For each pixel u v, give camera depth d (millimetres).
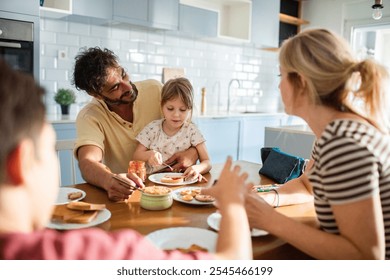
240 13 4543
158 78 4137
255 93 5324
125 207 1178
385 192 833
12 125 436
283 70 941
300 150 2879
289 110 978
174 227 1021
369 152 785
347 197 783
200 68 4551
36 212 503
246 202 940
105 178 1306
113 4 3240
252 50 5164
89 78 1590
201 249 858
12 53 2615
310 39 893
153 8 3518
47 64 3314
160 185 1489
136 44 3893
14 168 448
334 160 798
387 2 4602
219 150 4133
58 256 474
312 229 886
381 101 878
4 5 2531
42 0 2895
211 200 1212
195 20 3891
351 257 802
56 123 2848
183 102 1837
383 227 826
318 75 870
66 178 2881
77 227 971
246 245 666
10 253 462
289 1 5344
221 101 4871
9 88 444
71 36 3426
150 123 1935
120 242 526
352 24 4973
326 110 914
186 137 1923
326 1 5199
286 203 1231
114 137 1823
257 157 4629
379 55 5203
